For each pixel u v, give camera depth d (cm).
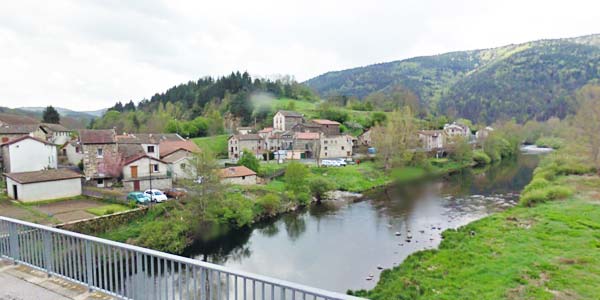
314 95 13538
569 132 4653
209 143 7275
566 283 1404
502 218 2520
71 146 4484
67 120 9131
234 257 2253
